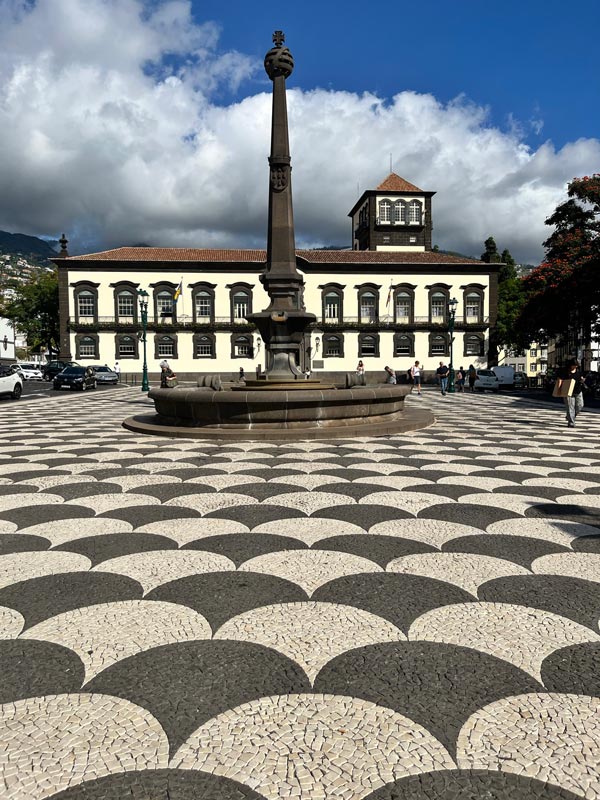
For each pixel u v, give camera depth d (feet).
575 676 8.08
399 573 12.00
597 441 33.73
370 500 18.30
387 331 176.55
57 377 109.19
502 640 9.11
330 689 7.75
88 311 169.07
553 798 5.84
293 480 21.47
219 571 12.12
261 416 34.76
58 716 7.16
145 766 6.27
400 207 194.18
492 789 5.95
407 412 46.78
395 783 6.02
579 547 13.67
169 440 33.37
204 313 171.83
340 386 48.01
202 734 6.81
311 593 10.96
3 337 273.75
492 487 20.27
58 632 9.41
